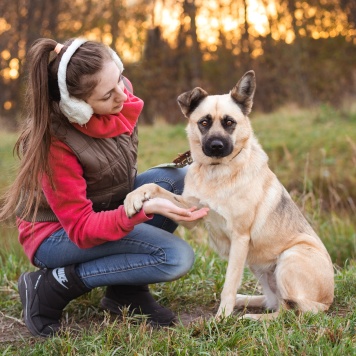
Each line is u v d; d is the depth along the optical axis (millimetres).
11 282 4605
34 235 3625
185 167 4195
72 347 3164
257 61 22031
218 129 3805
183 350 3041
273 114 16516
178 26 22781
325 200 8625
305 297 3693
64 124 3348
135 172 3842
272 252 3891
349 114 14641
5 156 7051
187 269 3584
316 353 2906
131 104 3596
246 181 3752
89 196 3572
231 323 3379
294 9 21906
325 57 21812
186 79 22172
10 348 3430
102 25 20516
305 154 11055
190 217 3324
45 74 3164
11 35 20188
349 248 6555
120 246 3537
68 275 3570
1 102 19172
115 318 3854
